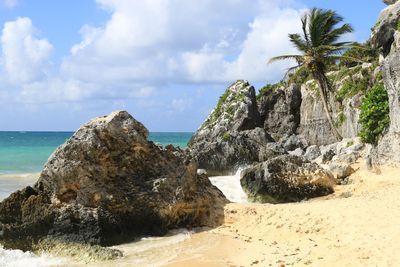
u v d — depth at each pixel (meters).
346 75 41.53
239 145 35.62
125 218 14.24
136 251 12.71
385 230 11.32
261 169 19.80
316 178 19.58
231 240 13.60
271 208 15.81
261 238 13.57
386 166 21.72
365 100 24.42
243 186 20.38
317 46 38.12
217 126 41.12
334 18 38.06
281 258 11.15
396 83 21.28
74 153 14.18
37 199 13.69
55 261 11.92
